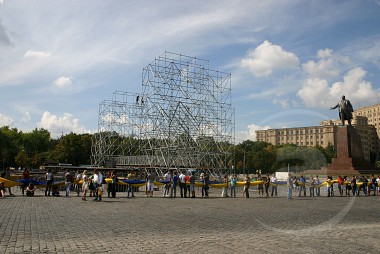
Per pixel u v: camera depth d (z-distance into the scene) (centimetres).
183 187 3284
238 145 8656
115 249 1074
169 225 1553
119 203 2556
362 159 4850
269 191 4234
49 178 3058
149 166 6034
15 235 1273
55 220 1656
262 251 1039
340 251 1037
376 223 1614
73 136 10800
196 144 6488
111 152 8419
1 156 12250
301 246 1104
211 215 1928
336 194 4003
